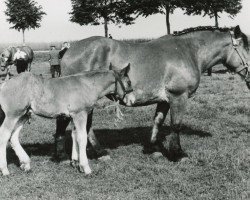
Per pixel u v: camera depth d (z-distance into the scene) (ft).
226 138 20.18
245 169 15.20
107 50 16.19
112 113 27.02
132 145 19.24
